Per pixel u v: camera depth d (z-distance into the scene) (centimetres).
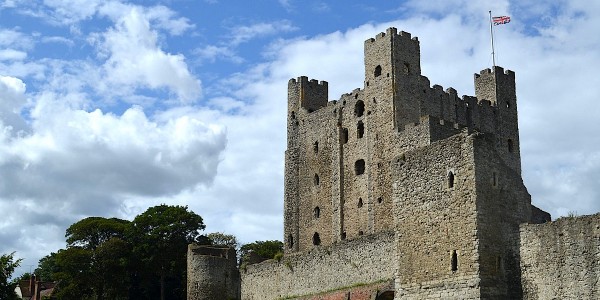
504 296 6022
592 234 5541
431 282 6316
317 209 10712
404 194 6694
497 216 6178
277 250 13825
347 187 10275
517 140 10844
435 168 6481
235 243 14375
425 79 10006
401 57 9888
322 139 10806
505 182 6331
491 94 10812
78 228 13188
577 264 5594
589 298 5478
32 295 14962
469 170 6200
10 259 7612
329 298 8012
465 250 6106
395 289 6612
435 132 8325
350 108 10431
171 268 11875
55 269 14112
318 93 11456
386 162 9669
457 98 10294
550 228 5822
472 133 6259
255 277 9519
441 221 6341
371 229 9750
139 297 12056
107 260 11900
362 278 7719
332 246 8225
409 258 6538
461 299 6053
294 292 8712
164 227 11906
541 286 5794
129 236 12212
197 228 12288
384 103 9812
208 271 10119
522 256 5978
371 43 10181
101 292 11919
